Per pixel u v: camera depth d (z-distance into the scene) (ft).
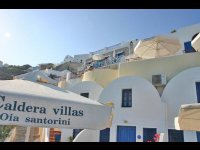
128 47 131.64
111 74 73.61
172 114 53.21
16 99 18.02
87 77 79.25
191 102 52.06
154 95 55.31
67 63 207.10
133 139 54.80
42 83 28.17
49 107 19.20
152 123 53.42
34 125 18.26
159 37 64.80
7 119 17.38
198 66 57.31
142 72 64.95
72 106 20.30
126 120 56.65
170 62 61.31
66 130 63.98
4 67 224.74
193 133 49.06
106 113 21.88
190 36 84.94
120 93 59.82
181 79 54.95
